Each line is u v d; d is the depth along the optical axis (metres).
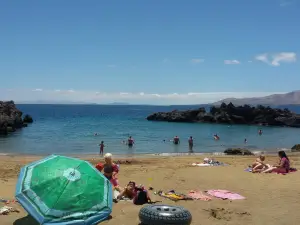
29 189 6.97
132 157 26.89
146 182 13.33
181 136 51.16
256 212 9.05
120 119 101.88
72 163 7.90
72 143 39.53
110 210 7.42
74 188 7.20
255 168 15.74
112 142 41.22
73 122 84.56
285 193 11.28
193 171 16.00
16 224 7.52
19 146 36.28
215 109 87.31
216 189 11.97
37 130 58.53
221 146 39.44
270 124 80.62
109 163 10.89
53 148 34.75
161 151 33.59
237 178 14.00
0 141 41.19
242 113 84.44
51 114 141.25
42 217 6.60
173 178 14.14
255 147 39.28
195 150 34.91
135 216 8.19
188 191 11.67
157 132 57.78
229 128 70.06
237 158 24.53
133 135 51.25
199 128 68.62
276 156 27.19
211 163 19.97
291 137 52.78
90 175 7.75
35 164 7.68
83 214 6.94
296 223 8.23
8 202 9.32
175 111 93.00
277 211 9.18
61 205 6.84
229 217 8.55
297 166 19.09
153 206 7.57
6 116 56.88
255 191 11.62
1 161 21.19
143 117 117.44
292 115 81.06
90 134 51.78
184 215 7.13
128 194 10.20
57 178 7.26
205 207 9.35
